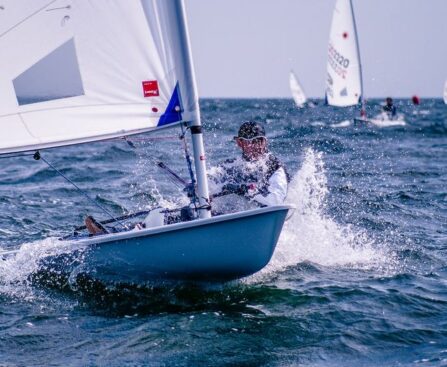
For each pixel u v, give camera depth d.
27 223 18.84
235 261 12.23
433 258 14.90
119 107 12.27
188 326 10.84
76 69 12.25
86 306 11.92
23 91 12.30
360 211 19.92
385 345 10.09
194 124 12.37
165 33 12.03
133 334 10.55
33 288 12.85
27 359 9.72
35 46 12.24
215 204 13.22
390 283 12.97
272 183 13.07
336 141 43.44
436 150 41.28
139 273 12.52
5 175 29.30
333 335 10.44
